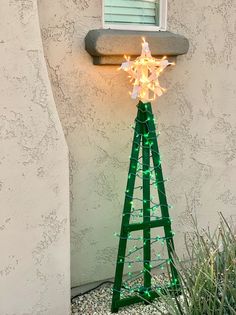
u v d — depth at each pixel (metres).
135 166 3.56
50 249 3.33
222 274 2.84
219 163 4.38
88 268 3.88
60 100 3.55
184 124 4.12
